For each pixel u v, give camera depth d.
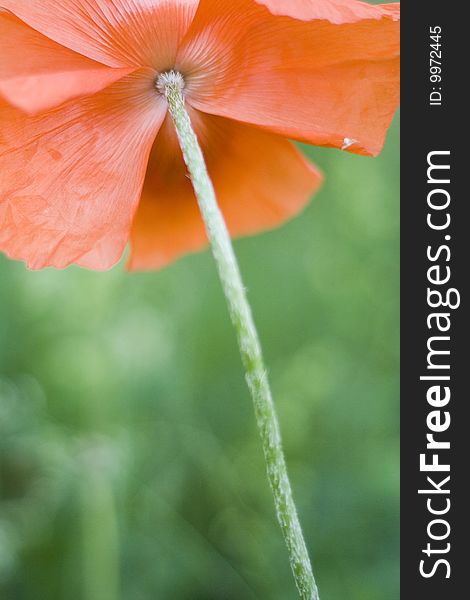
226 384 0.65
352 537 0.56
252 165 0.38
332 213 0.69
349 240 0.68
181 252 0.40
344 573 0.55
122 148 0.35
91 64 0.34
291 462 0.61
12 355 0.58
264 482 0.61
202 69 0.35
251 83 0.35
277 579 0.57
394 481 0.57
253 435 0.63
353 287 0.68
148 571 0.56
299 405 0.62
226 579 0.57
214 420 0.64
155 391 0.59
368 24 0.35
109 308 0.56
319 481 0.59
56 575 0.54
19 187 0.34
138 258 0.40
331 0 0.34
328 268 0.69
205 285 0.66
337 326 0.68
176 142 0.37
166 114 0.36
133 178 0.35
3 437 0.54
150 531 0.57
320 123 0.35
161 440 0.59
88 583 0.54
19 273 0.56
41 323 0.57
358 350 0.67
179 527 0.58
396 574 0.54
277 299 0.68
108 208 0.35
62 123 0.35
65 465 0.53
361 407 0.63
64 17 0.34
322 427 0.63
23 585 0.54
